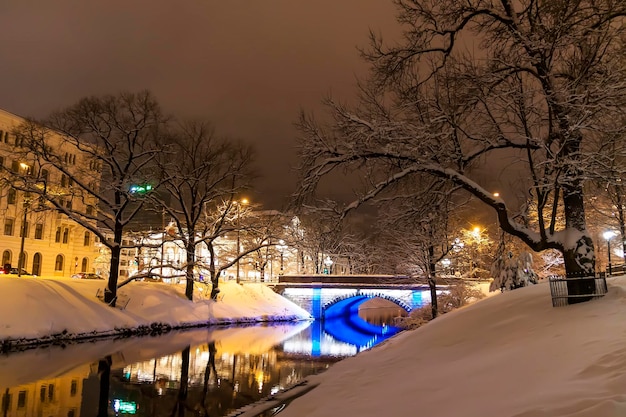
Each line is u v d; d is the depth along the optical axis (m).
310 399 10.95
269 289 66.25
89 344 33.41
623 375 6.11
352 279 65.69
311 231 23.42
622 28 12.09
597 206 24.45
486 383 7.81
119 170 41.28
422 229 18.30
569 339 9.07
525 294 15.41
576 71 13.02
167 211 47.97
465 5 14.49
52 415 17.97
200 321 47.88
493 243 38.75
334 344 42.06
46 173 46.28
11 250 62.94
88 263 76.38
